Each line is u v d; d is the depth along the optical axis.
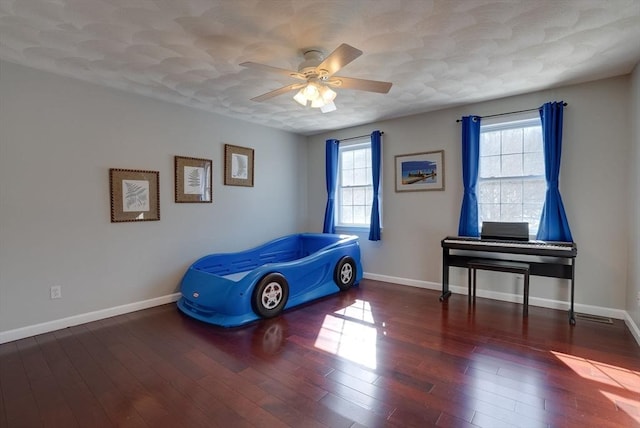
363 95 3.74
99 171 3.36
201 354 2.58
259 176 5.05
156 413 1.87
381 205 4.91
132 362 2.46
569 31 2.34
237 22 2.20
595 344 2.70
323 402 1.95
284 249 5.04
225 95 3.69
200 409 1.90
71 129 3.17
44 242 3.02
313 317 3.39
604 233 3.31
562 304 3.54
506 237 3.63
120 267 3.53
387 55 2.71
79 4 1.97
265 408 1.90
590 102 3.34
